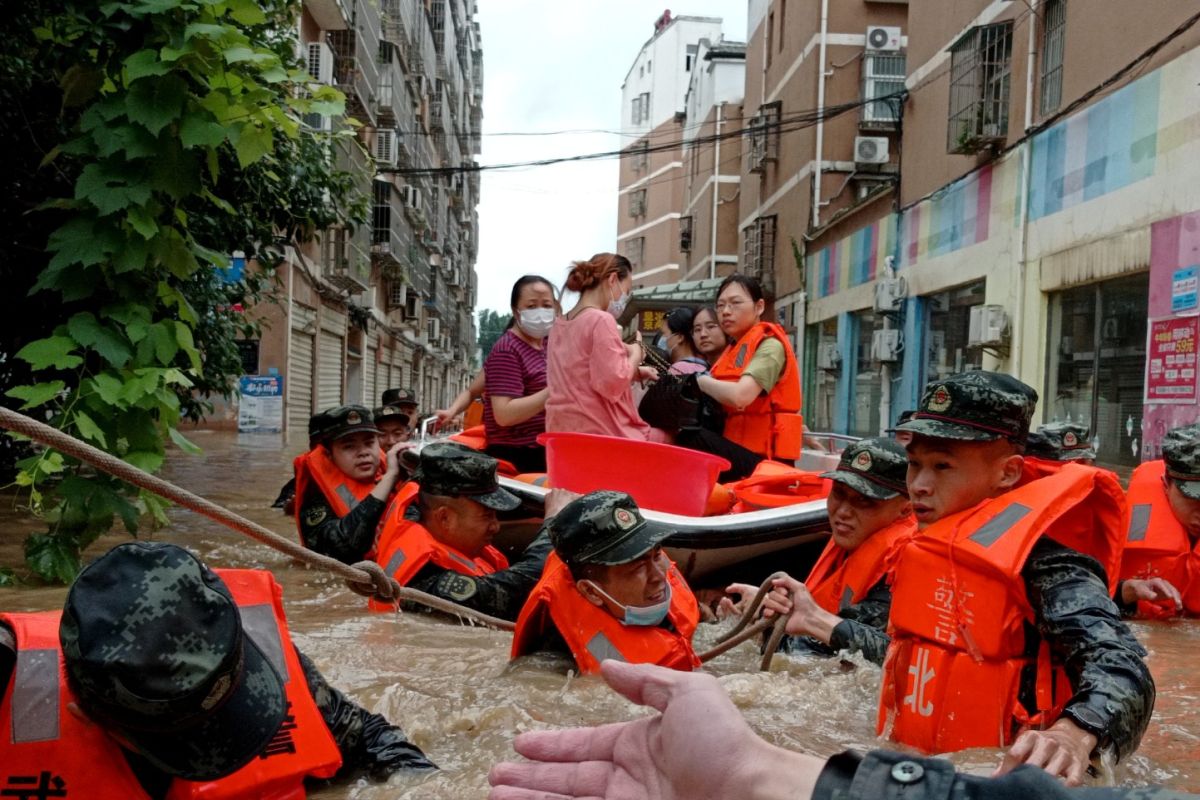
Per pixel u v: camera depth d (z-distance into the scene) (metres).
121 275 5.40
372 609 5.21
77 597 2.10
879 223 20.95
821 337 24.89
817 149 25.17
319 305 28.08
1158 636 5.16
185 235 5.86
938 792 1.33
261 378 23.14
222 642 2.11
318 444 6.79
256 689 2.27
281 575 6.34
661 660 3.96
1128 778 2.98
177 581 2.13
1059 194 14.10
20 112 6.63
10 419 2.49
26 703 2.25
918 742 3.13
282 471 13.35
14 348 8.47
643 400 6.48
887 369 20.31
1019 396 3.08
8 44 6.17
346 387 32.66
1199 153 11.02
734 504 6.14
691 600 4.48
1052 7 14.57
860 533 4.56
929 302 18.88
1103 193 12.98
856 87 25.17
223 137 5.14
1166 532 5.64
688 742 1.64
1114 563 3.12
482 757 3.05
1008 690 2.98
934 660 3.10
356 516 6.16
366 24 28.44
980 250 16.45
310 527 6.58
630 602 3.97
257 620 2.67
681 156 53.78
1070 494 2.99
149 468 5.45
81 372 5.41
